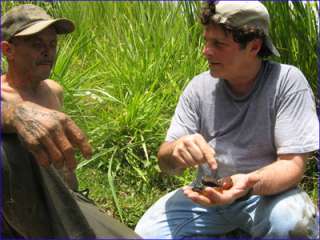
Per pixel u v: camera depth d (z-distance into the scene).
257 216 2.28
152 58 4.12
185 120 2.38
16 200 1.89
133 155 3.27
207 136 2.38
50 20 2.03
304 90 2.24
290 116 2.21
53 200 1.90
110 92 3.87
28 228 1.94
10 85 2.08
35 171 1.90
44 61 2.06
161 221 2.42
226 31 2.14
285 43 3.57
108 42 4.66
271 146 2.28
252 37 2.15
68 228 1.91
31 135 1.76
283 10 3.58
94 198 3.01
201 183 2.26
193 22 4.46
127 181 3.19
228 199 2.09
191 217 2.40
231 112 2.31
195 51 4.21
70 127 1.81
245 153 2.29
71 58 4.05
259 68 2.27
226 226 2.40
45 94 2.19
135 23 4.73
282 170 2.16
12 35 2.00
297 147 2.18
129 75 3.93
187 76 3.95
